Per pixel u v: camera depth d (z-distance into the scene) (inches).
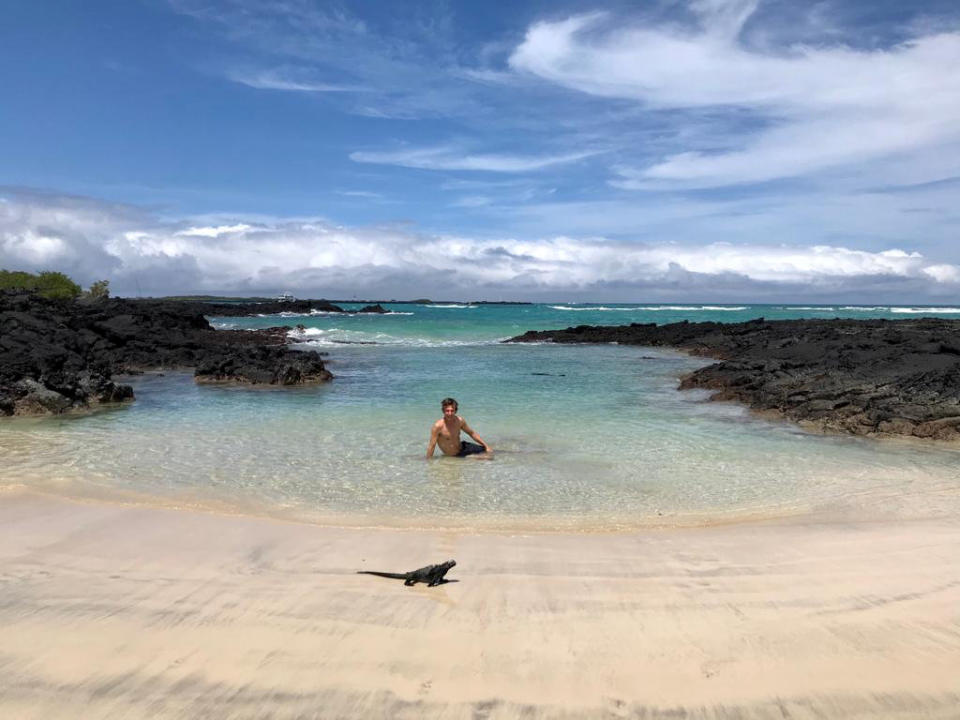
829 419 565.6
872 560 252.2
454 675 169.9
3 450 463.2
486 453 458.0
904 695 160.2
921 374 655.1
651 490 368.2
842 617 202.1
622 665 175.0
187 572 239.9
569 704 157.9
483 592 223.1
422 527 303.7
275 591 222.2
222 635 189.9
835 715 153.6
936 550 262.7
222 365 936.3
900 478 395.2
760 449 476.1
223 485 374.9
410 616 203.5
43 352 892.6
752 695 161.3
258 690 162.6
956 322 1658.5
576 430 544.1
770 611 207.5
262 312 3700.8
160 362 1174.3
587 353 1445.6
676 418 603.2
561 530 300.2
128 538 279.7
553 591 224.4
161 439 506.6
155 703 156.8
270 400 724.7
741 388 738.8
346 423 576.1
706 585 229.6
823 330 1455.5
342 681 166.7
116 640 186.2
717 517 321.1
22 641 185.3
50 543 272.2
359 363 1176.8
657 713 154.6
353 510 329.7
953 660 175.0
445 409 442.3
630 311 4439.0
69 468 409.4
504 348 1609.3
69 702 156.9
